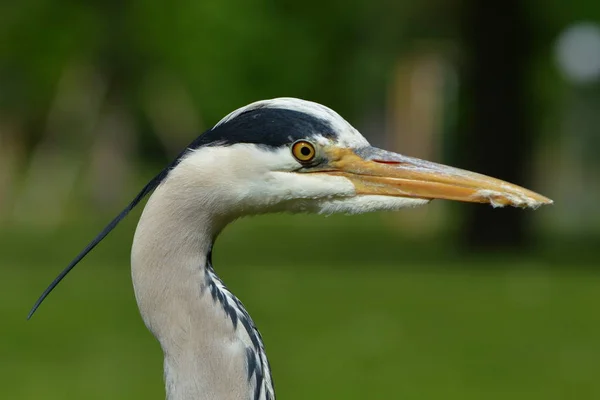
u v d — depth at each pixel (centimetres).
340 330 1204
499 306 1370
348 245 2172
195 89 2941
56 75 2677
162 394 920
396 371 1005
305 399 897
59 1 2450
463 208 2020
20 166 3128
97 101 2920
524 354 1088
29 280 1644
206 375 396
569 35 2311
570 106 2572
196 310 397
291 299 1417
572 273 1655
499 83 1964
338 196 421
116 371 1016
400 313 1316
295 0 2130
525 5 1948
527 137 1994
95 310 1375
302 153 414
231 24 2703
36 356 1088
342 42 2230
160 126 3191
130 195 3216
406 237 2342
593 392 927
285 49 2680
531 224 2025
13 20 2436
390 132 3102
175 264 398
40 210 3144
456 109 2147
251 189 408
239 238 2411
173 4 2630
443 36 2123
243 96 2823
